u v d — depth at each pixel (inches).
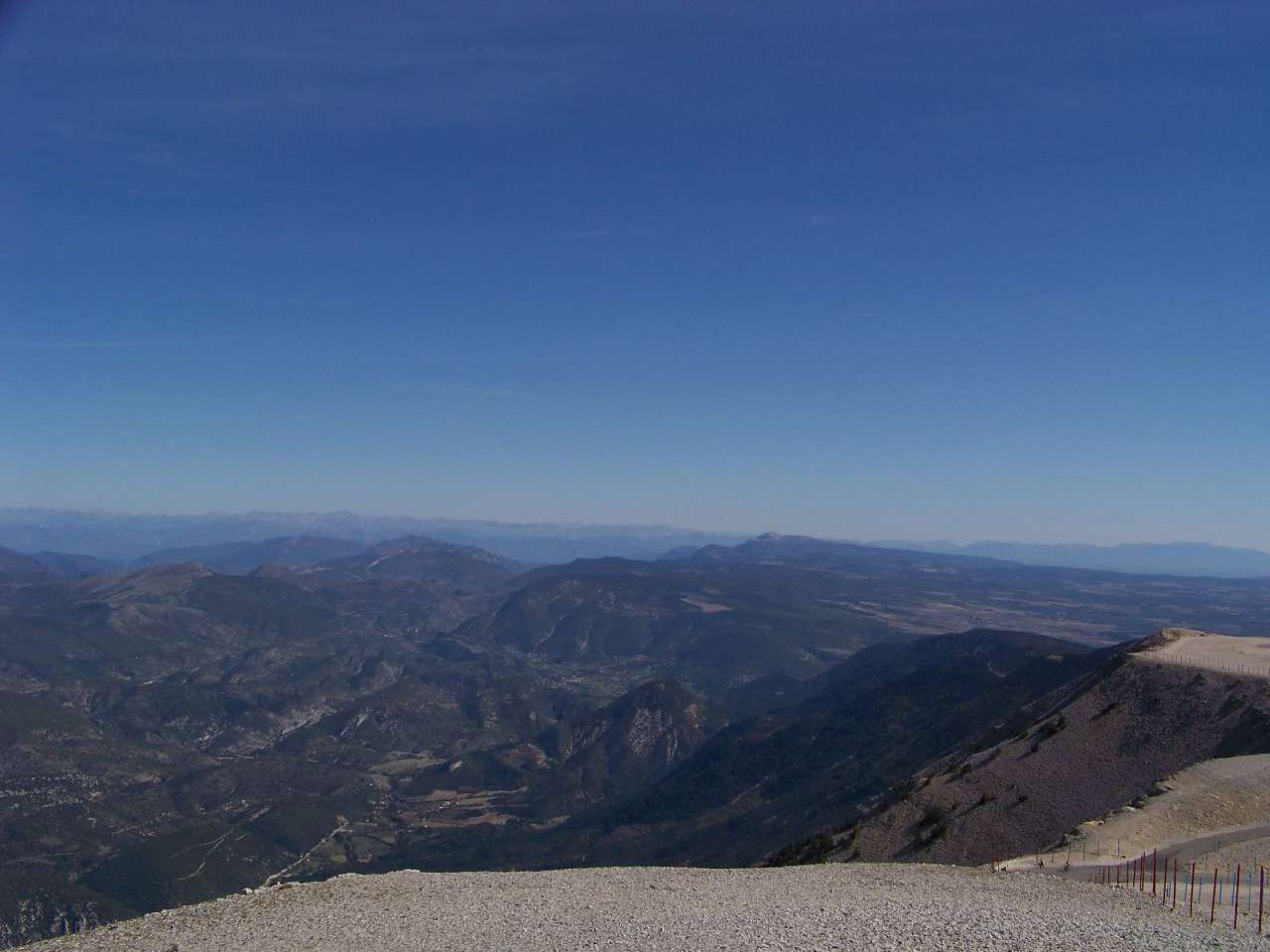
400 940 981.8
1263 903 1184.2
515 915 1093.8
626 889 1291.8
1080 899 1205.1
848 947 908.6
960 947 907.4
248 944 979.3
